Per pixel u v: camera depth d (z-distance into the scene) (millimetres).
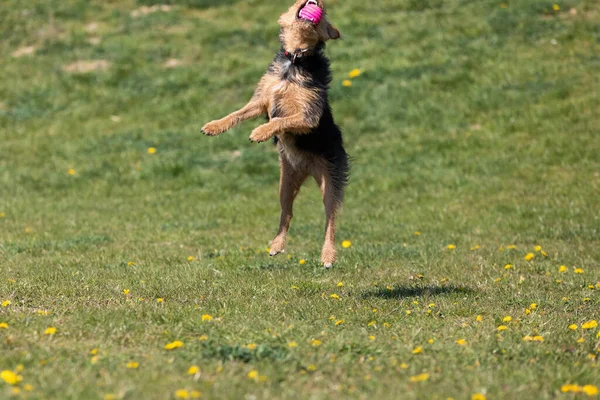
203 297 8555
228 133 20469
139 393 5035
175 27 26328
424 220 15203
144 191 18156
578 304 8570
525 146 18312
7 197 17734
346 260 11438
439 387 5391
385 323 7332
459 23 24250
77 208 16859
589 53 21625
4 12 27406
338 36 8797
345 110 20828
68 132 21156
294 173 8906
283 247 8891
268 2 27703
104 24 26844
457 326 7340
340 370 5730
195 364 5789
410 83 21422
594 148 17656
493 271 10711
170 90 22797
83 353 5988
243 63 23641
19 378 5133
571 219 14547
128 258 11672
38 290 8586
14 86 23281
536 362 6117
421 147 19016
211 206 16781
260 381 5410
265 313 7664
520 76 20969
